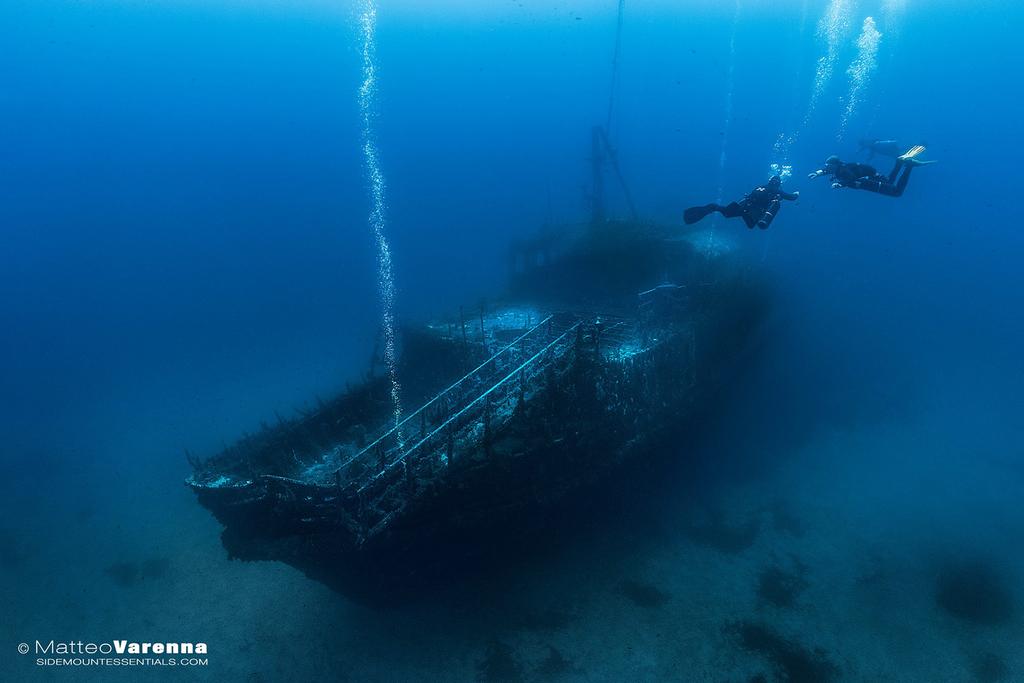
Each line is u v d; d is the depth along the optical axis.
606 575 10.49
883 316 20.77
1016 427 14.94
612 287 14.79
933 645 9.06
